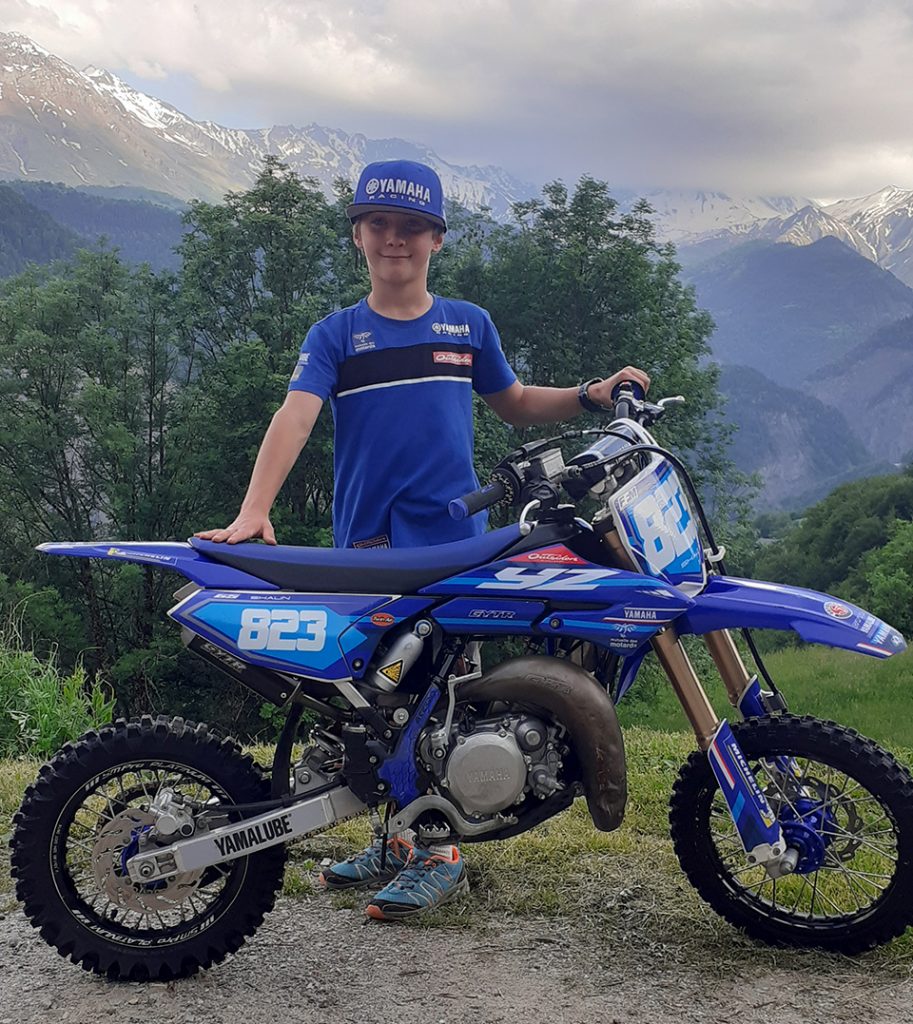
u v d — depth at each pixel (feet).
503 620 10.02
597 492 10.48
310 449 78.38
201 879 10.34
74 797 9.98
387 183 11.09
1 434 89.56
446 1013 9.42
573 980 9.95
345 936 10.94
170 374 98.22
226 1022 9.34
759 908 10.66
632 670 10.54
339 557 10.23
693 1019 9.27
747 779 10.23
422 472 11.40
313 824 10.09
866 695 85.56
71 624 84.48
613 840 12.97
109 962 9.93
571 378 90.22
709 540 11.16
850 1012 9.34
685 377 89.51
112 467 93.35
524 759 9.90
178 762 10.12
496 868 12.39
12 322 93.86
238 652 9.98
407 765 9.95
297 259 93.30
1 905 11.78
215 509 91.04
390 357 11.39
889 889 10.16
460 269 94.48
